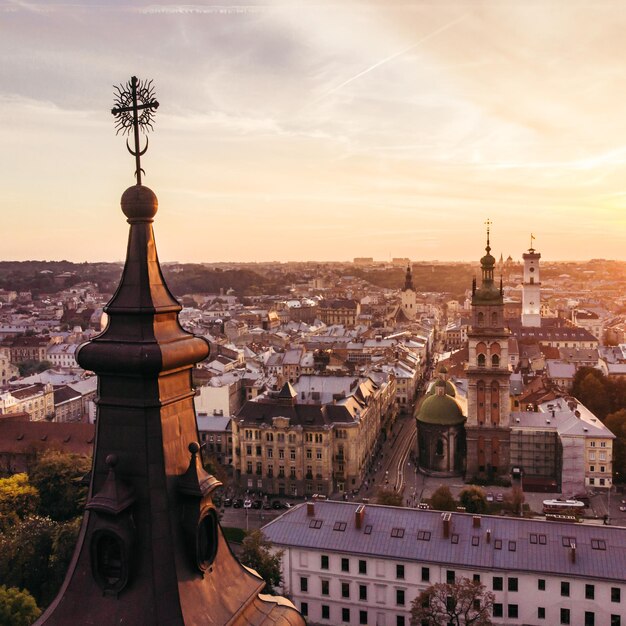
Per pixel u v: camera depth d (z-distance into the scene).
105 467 21.84
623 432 185.75
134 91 22.88
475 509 148.62
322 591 107.88
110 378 22.08
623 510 163.25
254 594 23.70
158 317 22.44
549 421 186.75
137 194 22.58
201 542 22.36
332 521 111.06
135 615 20.55
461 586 90.12
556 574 95.94
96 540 21.14
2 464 176.25
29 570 112.00
